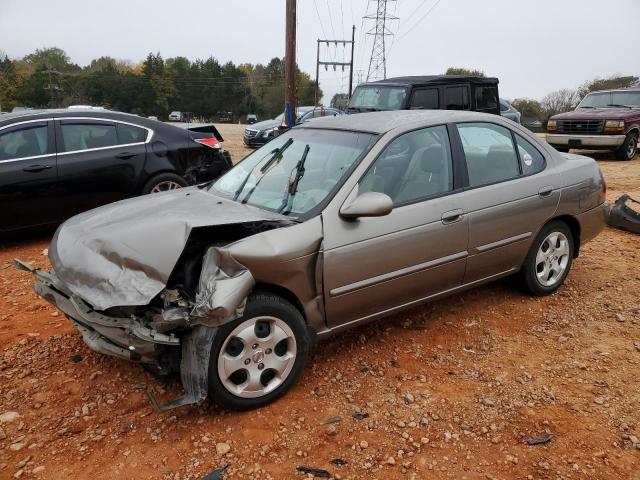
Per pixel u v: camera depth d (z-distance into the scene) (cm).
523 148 473
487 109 1260
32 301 507
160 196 431
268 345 333
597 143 1476
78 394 354
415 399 348
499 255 446
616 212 739
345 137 416
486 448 304
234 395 325
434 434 316
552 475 283
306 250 339
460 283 431
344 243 355
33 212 660
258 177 424
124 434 316
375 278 373
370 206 347
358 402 345
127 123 731
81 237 346
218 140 830
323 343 418
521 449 303
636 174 1215
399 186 390
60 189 670
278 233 335
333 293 357
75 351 409
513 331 440
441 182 411
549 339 427
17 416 332
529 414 333
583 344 418
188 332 316
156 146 740
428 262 398
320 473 285
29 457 296
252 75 11394
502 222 437
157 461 294
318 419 328
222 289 300
